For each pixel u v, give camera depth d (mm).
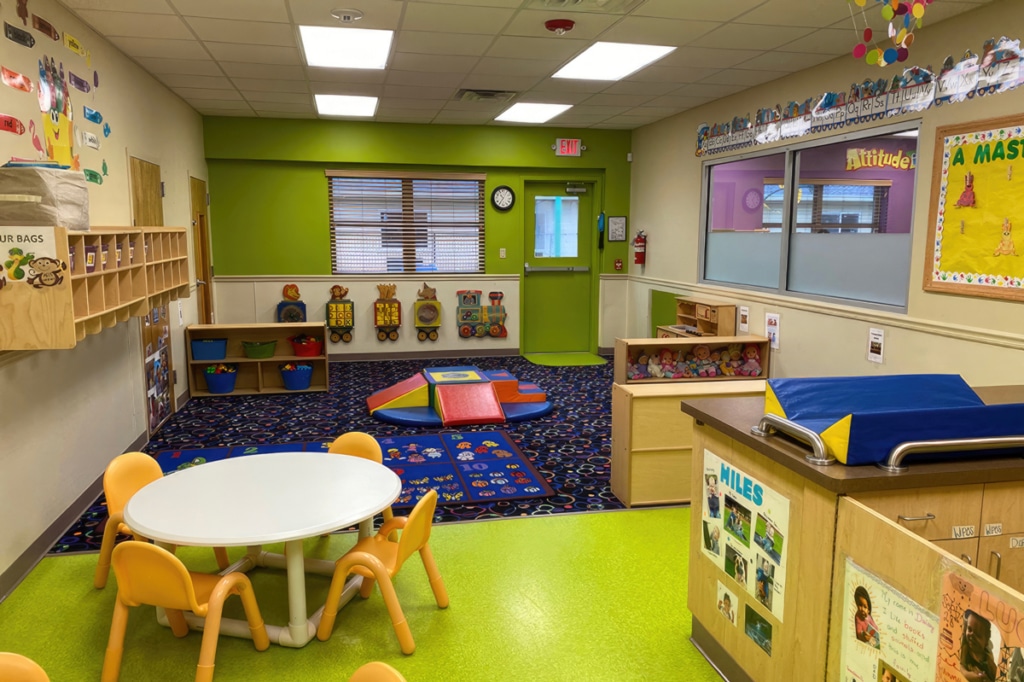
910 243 4395
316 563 3033
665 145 7668
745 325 6113
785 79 5594
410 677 2365
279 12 4000
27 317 2686
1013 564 1937
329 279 8055
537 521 3666
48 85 3527
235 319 7902
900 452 1795
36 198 2668
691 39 4574
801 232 5523
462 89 6129
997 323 3785
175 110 6250
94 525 3588
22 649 2508
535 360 8406
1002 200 3711
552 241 8758
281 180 7824
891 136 4594
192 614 2639
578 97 6480
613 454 4055
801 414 2023
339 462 2986
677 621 2738
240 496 2605
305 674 2375
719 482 2355
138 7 3838
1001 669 1296
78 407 3725
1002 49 3691
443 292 8398
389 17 4117
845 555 1748
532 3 3881
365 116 7496
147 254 4086
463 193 8328
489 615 2764
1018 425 1918
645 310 8273
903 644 1562
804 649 1923
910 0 3584
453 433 5219
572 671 2414
